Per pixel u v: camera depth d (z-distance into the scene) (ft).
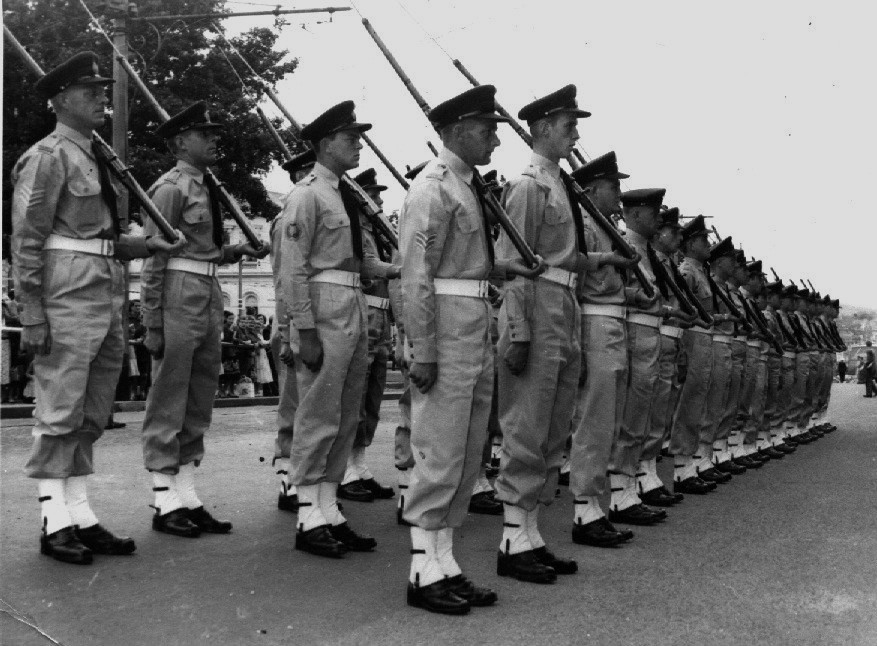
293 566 15.28
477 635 12.05
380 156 24.95
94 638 11.62
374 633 12.07
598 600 13.78
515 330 15.06
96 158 15.78
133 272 73.92
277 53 59.41
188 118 18.03
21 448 26.76
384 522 19.52
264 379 51.13
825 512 21.30
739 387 28.91
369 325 22.43
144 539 16.76
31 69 15.48
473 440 13.69
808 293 42.50
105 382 15.87
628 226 22.52
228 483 22.97
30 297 14.71
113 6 34.73
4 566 14.49
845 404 69.87
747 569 15.74
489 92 14.08
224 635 11.85
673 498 22.76
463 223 13.80
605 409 17.80
